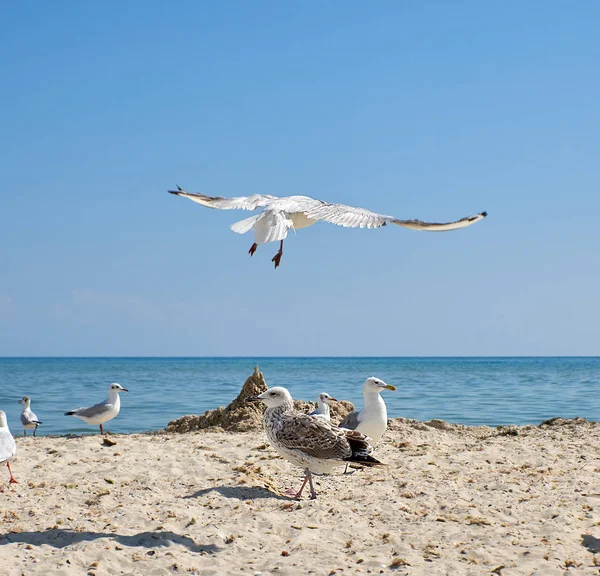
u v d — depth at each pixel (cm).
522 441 1433
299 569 721
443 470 1161
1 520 877
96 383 5269
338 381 5647
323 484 1084
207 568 728
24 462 1205
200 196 572
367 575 707
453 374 7319
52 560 733
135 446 1359
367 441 987
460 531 841
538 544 791
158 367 11712
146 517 889
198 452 1284
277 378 6328
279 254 615
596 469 1148
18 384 5100
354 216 521
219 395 3712
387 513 916
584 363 15625
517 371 8512
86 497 984
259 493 1008
